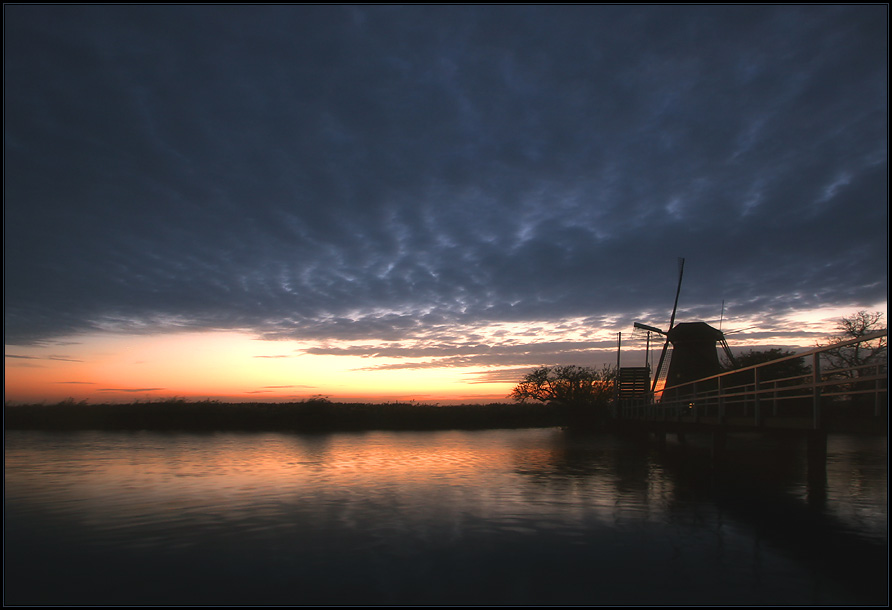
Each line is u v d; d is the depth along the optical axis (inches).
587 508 481.4
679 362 1785.2
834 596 276.7
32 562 325.4
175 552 345.1
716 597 273.7
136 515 450.3
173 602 266.4
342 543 365.4
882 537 386.9
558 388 2217.0
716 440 750.5
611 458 932.6
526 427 2101.4
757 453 1024.9
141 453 969.5
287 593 277.3
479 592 278.8
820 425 478.3
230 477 669.9
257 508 477.7
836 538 384.2
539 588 284.4
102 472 713.0
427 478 667.4
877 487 605.6
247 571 309.7
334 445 1181.1
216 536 383.2
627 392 1924.2
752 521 433.4
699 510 475.2
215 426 1774.1
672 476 693.3
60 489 576.7
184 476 679.1
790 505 498.3
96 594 276.7
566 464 834.2
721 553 345.7
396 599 269.4
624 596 274.7
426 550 349.7
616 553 345.1
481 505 493.4
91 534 388.8
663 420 1048.8
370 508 479.2
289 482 629.9
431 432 1728.6
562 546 359.9
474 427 2059.5
